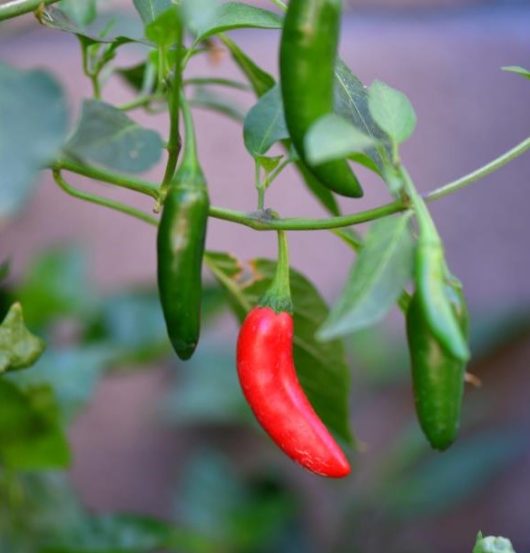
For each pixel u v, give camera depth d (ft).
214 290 2.63
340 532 3.75
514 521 3.85
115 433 3.75
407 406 3.83
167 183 1.59
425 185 3.62
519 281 3.70
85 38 1.80
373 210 1.53
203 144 3.57
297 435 1.59
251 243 3.61
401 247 1.41
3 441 2.10
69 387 2.34
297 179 3.60
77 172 1.64
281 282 1.62
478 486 3.66
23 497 2.29
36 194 3.54
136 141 1.45
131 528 2.36
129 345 2.66
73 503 2.35
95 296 2.98
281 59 1.47
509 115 3.62
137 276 3.60
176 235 1.49
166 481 3.77
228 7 1.65
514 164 3.67
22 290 2.75
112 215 3.60
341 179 1.50
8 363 1.71
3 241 3.54
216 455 3.69
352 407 3.80
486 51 3.61
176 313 1.52
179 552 3.05
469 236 3.69
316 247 3.65
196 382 3.66
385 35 3.58
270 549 3.73
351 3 3.59
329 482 3.80
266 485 3.70
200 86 2.42
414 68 3.58
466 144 3.62
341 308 1.38
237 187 3.59
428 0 3.64
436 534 3.91
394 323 3.78
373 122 1.66
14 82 1.34
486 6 3.67
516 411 3.80
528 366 3.79
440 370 1.52
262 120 1.68
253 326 1.61
